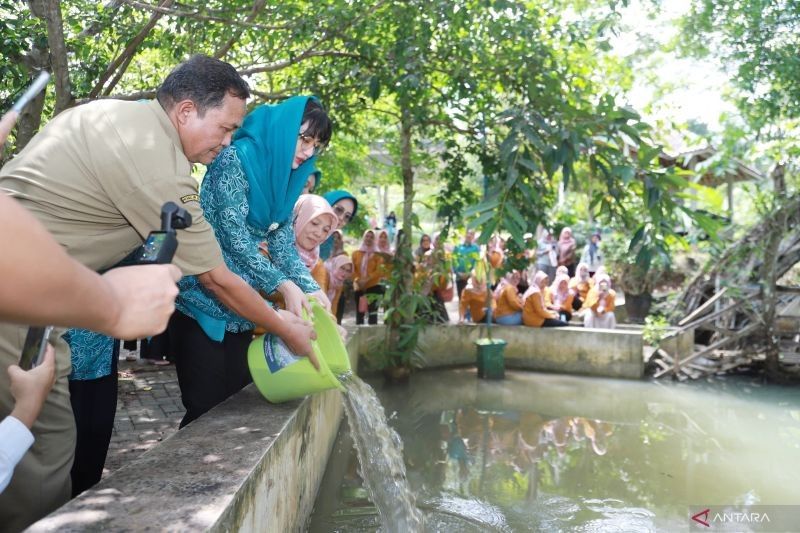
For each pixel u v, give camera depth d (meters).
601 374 8.29
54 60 4.01
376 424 2.98
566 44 5.94
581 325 9.61
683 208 4.45
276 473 2.32
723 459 5.12
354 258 9.23
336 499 3.82
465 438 5.48
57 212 1.72
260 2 4.92
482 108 6.13
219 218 2.64
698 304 9.16
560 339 8.46
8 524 1.88
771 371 8.11
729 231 8.84
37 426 1.88
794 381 8.05
